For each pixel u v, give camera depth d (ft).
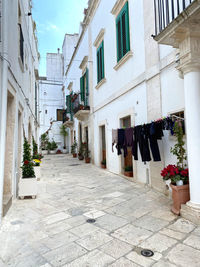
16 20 17.37
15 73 16.42
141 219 11.43
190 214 10.74
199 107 10.94
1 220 11.22
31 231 10.29
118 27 24.41
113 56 26.37
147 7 18.02
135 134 18.01
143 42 18.99
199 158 10.78
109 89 28.02
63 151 73.77
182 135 12.79
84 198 16.14
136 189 18.13
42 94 79.51
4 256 8.13
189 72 11.17
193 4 9.11
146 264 7.29
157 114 16.70
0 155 11.60
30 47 32.63
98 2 31.86
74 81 53.83
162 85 16.14
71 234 9.85
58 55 82.43
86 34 40.68
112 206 13.91
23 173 16.88
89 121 38.93
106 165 29.78
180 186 11.79
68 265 7.38
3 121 11.99
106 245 8.70
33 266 7.40
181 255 7.78
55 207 14.02
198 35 10.87
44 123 78.79
